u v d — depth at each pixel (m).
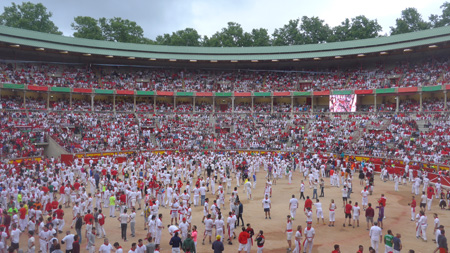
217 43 93.00
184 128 60.66
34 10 79.75
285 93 63.59
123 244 18.97
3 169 33.28
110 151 50.88
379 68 62.81
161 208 26.97
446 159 40.22
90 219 18.92
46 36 57.00
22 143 44.78
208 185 34.09
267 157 48.88
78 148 48.94
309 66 69.69
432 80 53.91
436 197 30.81
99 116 58.22
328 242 19.38
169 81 68.94
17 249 17.02
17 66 57.72
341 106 59.28
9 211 21.33
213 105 65.50
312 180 33.50
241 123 62.19
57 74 61.06
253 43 93.62
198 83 69.25
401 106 56.69
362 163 43.66
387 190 33.84
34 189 25.09
